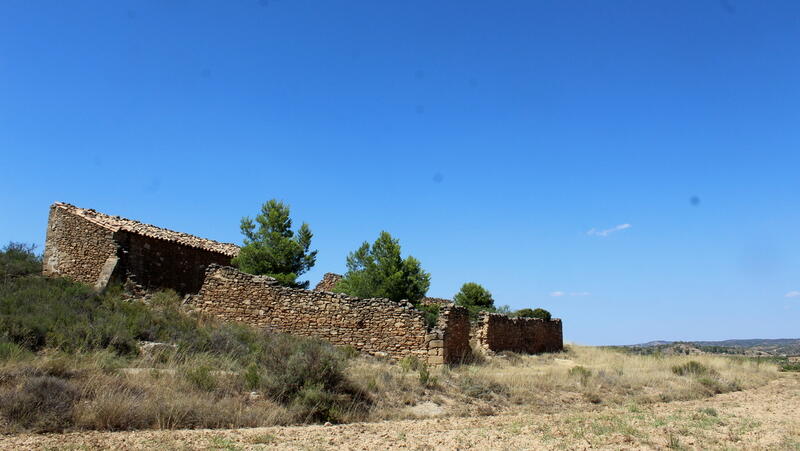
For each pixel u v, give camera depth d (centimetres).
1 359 1545
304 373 1667
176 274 3347
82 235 3102
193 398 1430
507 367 2750
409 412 1677
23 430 1164
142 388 1434
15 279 2588
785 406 1956
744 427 1461
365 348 2541
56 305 2133
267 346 2025
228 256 3688
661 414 1697
